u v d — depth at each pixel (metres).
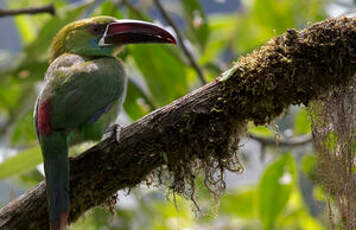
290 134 12.71
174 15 15.80
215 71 14.41
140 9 14.12
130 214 14.23
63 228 8.59
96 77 9.92
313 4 15.64
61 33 11.25
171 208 14.60
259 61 8.72
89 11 13.57
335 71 8.70
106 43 11.09
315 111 9.03
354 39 8.66
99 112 9.79
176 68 13.16
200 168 9.05
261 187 12.54
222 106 8.75
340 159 8.97
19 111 14.01
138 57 13.12
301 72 8.66
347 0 13.10
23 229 8.93
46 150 9.19
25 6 15.67
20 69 13.05
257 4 16.03
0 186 14.84
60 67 10.20
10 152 13.52
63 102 9.47
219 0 14.98
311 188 12.52
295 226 14.70
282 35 8.83
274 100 8.76
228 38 17.09
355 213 8.88
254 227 15.02
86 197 9.09
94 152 8.95
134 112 13.02
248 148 14.42
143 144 8.84
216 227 14.70
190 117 8.77
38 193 8.98
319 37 8.68
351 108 8.93
